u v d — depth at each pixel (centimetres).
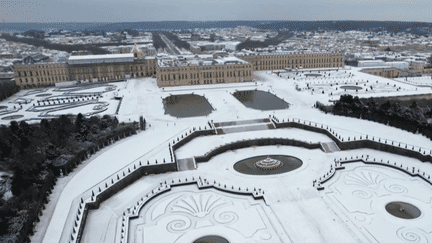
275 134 14050
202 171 11031
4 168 9681
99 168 10712
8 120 16738
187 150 12500
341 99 16488
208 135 14300
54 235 7244
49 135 12044
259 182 10056
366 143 12488
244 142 13275
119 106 19350
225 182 10125
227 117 16438
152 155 11700
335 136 12900
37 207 7944
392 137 12738
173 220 8194
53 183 9512
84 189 9275
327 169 10794
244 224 7931
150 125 15562
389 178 10062
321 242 7200
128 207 8825
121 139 13675
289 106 18288
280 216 8238
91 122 14212
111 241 7331
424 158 11000
